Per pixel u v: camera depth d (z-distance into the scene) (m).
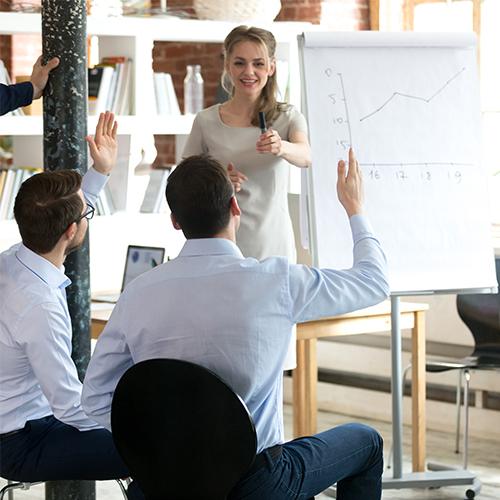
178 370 3.81
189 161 4.04
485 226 6.68
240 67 6.01
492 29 9.31
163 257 7.24
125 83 8.64
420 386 7.23
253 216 6.10
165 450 3.93
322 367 9.26
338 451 4.30
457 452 7.91
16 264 4.54
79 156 5.38
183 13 9.25
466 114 6.68
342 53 6.53
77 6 5.31
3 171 8.20
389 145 6.52
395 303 6.70
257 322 3.91
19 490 6.99
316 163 6.38
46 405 4.75
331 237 6.33
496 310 7.71
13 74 9.87
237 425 3.80
